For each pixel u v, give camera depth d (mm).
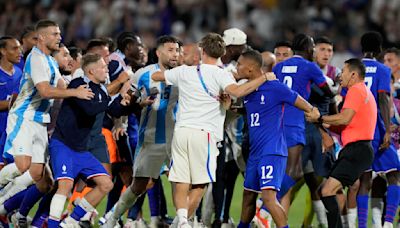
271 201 32469
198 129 33000
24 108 35031
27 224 36188
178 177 33312
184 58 37250
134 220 38406
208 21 90000
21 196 35406
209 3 90938
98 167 33656
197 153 33031
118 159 38750
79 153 33438
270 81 32812
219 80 32844
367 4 89812
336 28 87500
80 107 32969
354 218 37875
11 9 88250
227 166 39000
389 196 37219
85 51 41188
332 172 34500
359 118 34156
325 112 37406
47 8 89188
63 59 37125
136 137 39969
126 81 35594
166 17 89312
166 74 33781
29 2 89688
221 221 38500
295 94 32719
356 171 34156
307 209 39625
